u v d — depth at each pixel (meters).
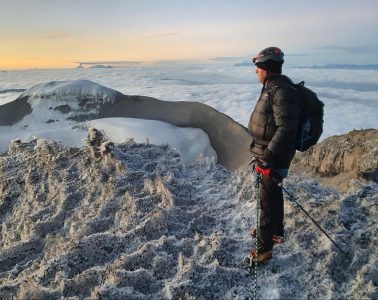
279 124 3.69
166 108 82.81
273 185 4.18
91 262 4.82
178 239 5.39
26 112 99.19
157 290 4.18
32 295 4.08
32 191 7.51
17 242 6.09
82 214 6.41
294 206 5.75
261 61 3.91
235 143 64.12
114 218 6.16
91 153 8.01
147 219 5.55
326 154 14.10
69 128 80.00
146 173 7.48
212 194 7.02
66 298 4.00
